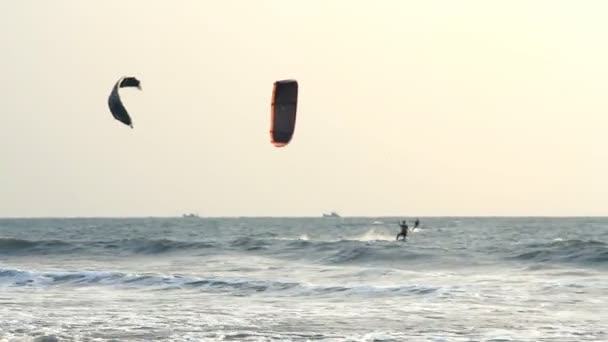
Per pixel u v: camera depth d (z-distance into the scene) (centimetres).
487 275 14625
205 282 13462
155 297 12188
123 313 10481
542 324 9400
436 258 17338
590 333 8844
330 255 18688
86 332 9025
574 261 16175
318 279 14288
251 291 12638
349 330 9112
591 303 10894
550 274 14612
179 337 8725
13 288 13488
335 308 10850
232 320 9856
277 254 19888
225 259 19100
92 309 10881
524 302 11094
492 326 9306
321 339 8581
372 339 8569
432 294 11875
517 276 14362
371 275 14550
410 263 16962
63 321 9788
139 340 8556
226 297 12112
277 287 12794
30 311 10688
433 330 9069
